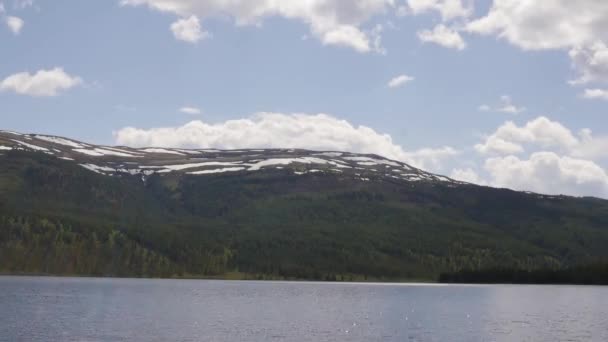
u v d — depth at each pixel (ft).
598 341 341.82
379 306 565.94
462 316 475.72
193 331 353.31
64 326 360.07
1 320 380.17
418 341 334.44
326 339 336.49
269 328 376.48
